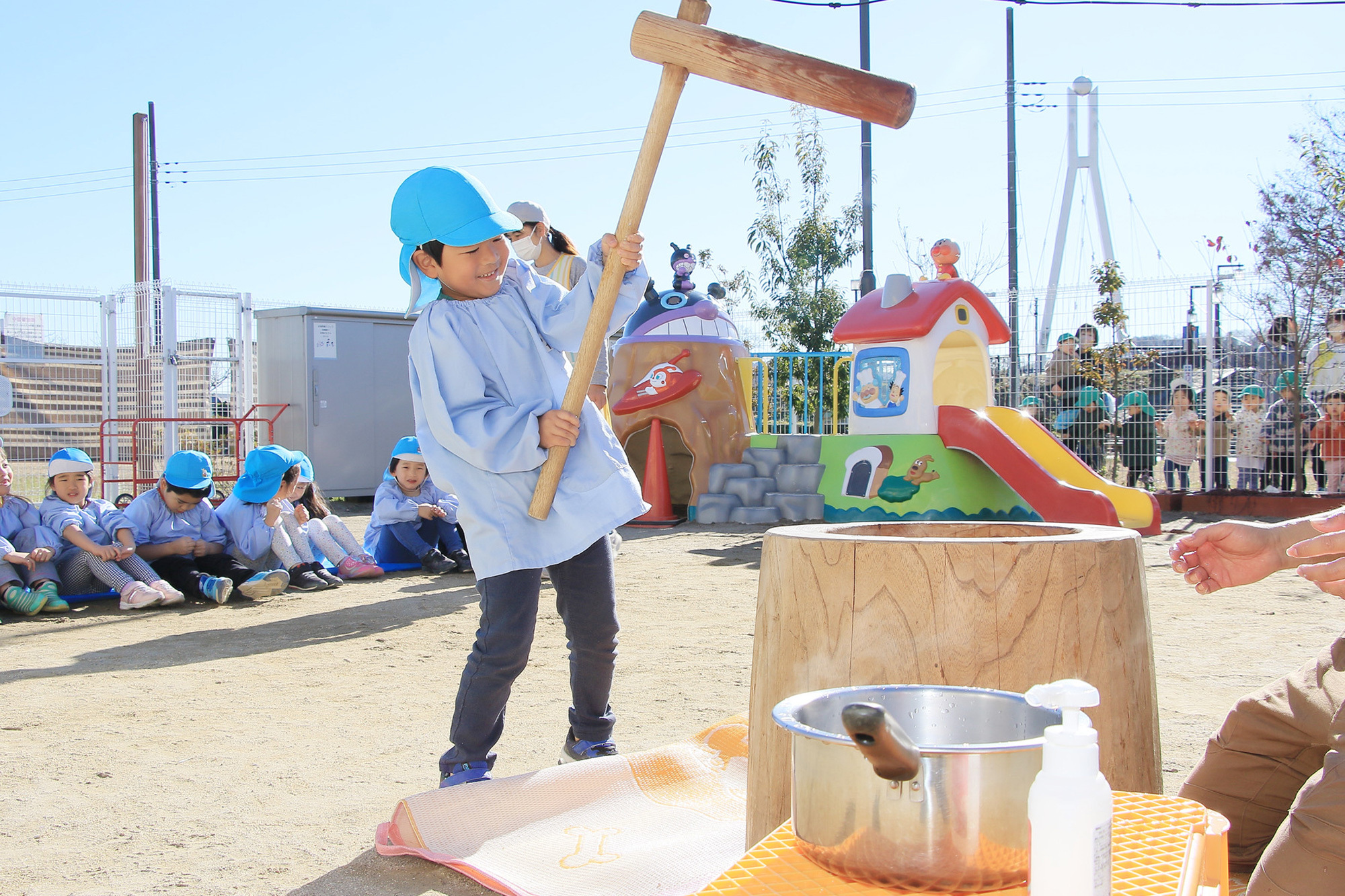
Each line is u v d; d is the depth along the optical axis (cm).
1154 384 1089
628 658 419
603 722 274
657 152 227
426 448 257
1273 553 164
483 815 231
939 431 884
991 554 164
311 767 288
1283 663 396
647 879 201
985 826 106
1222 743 202
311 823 245
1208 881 121
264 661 426
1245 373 1036
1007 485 855
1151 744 172
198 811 254
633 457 1071
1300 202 1076
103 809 256
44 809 255
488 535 246
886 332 901
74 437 1148
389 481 718
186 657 433
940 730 134
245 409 1170
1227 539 165
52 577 563
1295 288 993
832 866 111
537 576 251
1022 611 163
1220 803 202
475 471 250
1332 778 139
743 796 243
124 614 542
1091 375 1092
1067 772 97
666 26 205
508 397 257
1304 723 187
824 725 129
